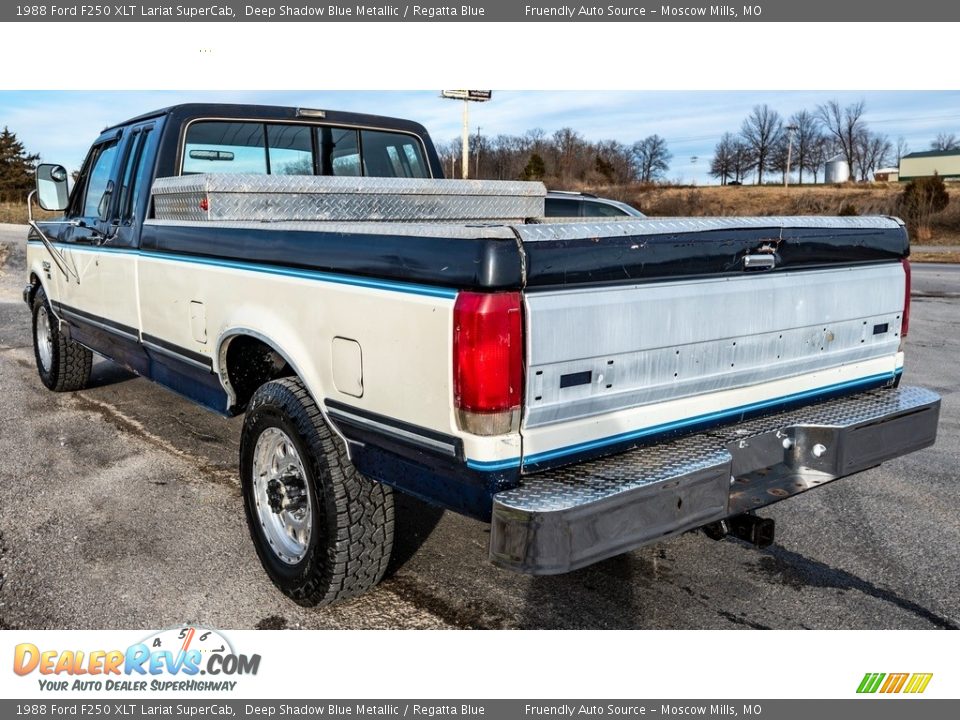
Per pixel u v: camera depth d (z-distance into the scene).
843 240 3.37
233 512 4.29
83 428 5.75
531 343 2.45
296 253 3.10
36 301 6.59
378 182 4.33
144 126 4.80
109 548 3.84
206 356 3.88
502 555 2.44
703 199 57.53
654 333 2.77
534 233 2.43
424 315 2.55
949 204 38.41
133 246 4.55
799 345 3.29
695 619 3.25
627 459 2.76
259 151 4.98
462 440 2.49
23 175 67.50
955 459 5.14
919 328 10.52
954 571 3.63
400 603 3.38
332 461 3.07
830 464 3.25
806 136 104.00
